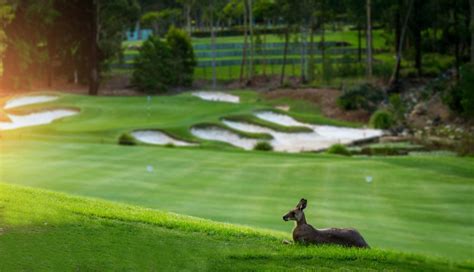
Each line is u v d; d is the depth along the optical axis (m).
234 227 16.02
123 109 66.06
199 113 65.19
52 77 103.81
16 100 71.69
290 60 116.25
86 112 63.97
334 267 12.84
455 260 14.41
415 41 93.50
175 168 30.92
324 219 21.48
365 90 76.56
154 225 15.27
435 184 29.17
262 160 34.88
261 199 24.38
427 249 17.59
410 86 87.12
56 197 17.53
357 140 59.66
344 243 14.03
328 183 28.66
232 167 31.89
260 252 13.53
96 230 14.48
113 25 94.06
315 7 98.44
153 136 53.47
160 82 96.31
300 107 81.12
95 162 31.69
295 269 12.65
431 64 96.94
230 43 128.00
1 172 28.25
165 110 66.50
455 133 63.12
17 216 14.98
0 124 59.62
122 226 14.96
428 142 58.25
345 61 104.44
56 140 44.03
